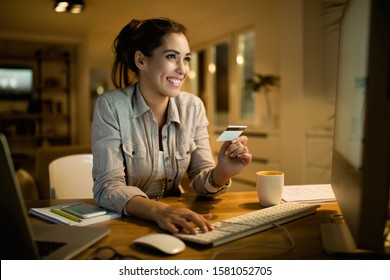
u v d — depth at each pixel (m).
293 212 0.99
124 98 1.29
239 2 4.28
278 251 0.76
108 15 4.91
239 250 0.76
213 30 5.23
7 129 6.21
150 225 0.95
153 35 1.22
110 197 1.06
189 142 1.41
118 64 1.41
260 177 1.12
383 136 0.56
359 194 0.59
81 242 0.79
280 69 4.04
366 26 0.59
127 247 0.79
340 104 0.90
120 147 1.26
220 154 1.21
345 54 0.84
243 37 4.87
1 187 0.64
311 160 3.41
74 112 6.84
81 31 5.91
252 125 4.63
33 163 6.42
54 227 0.90
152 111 1.32
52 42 6.37
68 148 2.99
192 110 1.44
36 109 6.37
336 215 1.02
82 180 1.66
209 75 5.63
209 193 1.25
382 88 0.55
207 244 0.77
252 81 4.05
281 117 3.74
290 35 3.60
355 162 0.64
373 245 0.58
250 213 0.99
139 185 1.36
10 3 4.36
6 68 6.23
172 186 1.40
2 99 6.27
